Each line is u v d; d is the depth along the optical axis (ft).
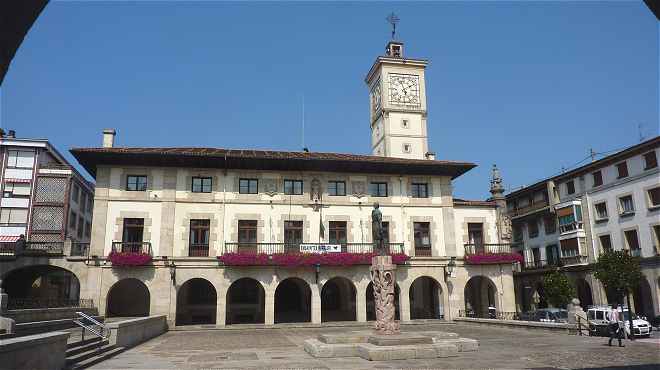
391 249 108.88
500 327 91.71
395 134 150.51
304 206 107.45
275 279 101.55
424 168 112.88
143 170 102.63
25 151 136.77
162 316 90.68
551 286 126.41
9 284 111.45
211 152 106.73
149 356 54.44
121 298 112.68
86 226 159.53
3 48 14.07
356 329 94.84
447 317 107.86
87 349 51.01
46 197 135.33
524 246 166.50
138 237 100.22
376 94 161.89
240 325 99.66
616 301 114.32
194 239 102.01
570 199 143.95
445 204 113.80
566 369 43.62
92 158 100.63
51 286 143.23
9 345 30.76
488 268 112.37
